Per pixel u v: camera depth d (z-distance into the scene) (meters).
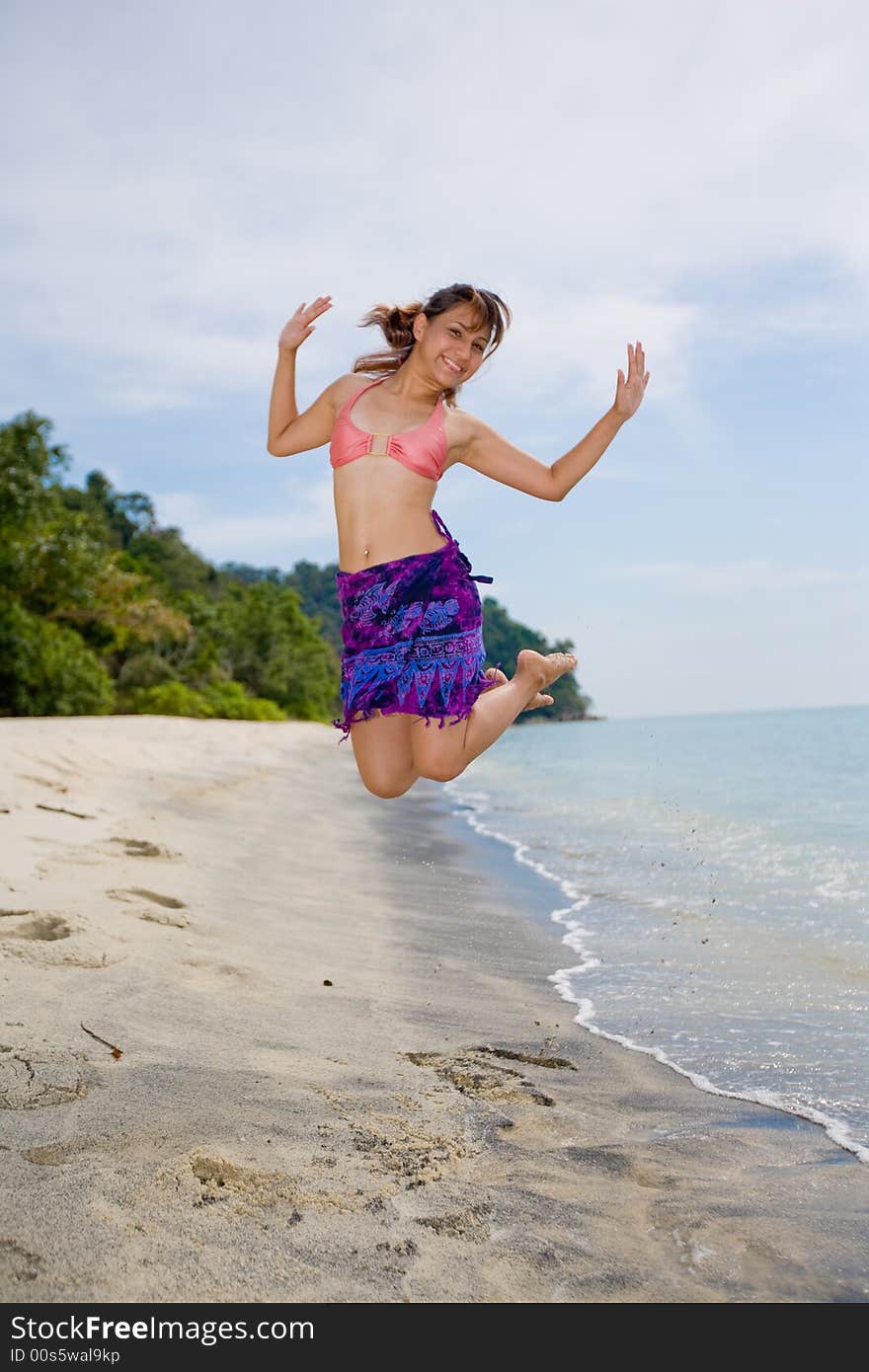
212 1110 3.15
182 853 7.44
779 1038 4.22
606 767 24.52
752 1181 2.97
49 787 9.36
